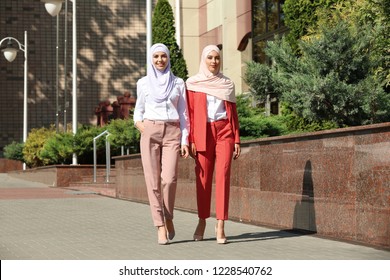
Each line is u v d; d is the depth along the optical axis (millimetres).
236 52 26844
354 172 8805
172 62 22859
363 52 12117
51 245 8875
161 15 23078
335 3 15938
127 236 9789
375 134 8406
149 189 8992
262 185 11086
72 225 11359
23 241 9297
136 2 50844
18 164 49031
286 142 10375
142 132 9023
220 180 9008
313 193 9695
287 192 10359
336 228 9188
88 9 50219
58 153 28641
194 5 30609
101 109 37719
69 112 49594
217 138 9109
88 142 27719
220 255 7914
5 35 49531
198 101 9117
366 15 12398
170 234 9250
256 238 9469
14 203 16562
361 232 8688
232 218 12094
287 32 22281
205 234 9977
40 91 49688
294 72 12773
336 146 9164
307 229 9867
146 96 8992
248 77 14164
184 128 9047
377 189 8375
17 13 49688
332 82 11695
